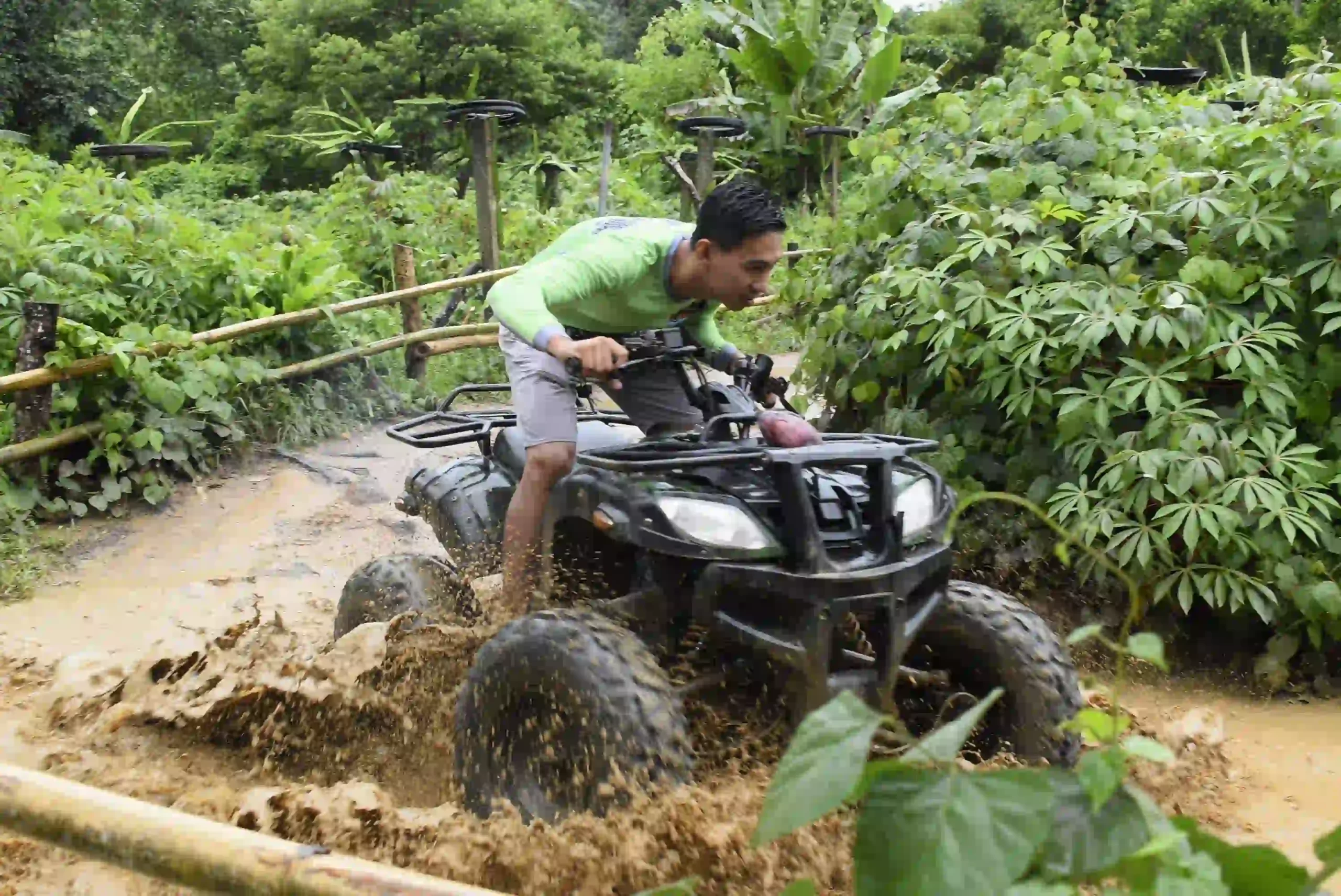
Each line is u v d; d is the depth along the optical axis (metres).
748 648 3.05
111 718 3.76
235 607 5.62
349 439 8.31
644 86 20.03
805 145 15.69
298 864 1.36
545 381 3.61
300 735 3.70
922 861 1.01
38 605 5.63
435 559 4.19
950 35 24.12
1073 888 0.98
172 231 8.19
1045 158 5.44
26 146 18.19
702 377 3.63
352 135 15.29
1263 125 5.24
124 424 6.87
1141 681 4.62
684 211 13.25
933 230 5.33
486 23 19.11
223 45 23.42
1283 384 4.52
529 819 2.94
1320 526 4.32
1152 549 4.54
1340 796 3.60
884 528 3.04
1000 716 3.28
